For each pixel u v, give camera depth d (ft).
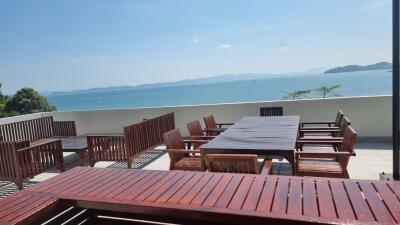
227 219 5.11
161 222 7.09
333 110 20.51
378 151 17.12
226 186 6.23
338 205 5.04
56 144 16.34
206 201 5.57
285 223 4.75
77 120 26.53
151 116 24.50
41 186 7.07
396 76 8.93
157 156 19.33
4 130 19.70
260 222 4.91
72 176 7.64
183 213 5.39
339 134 14.66
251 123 15.61
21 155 14.29
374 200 5.15
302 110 21.16
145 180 7.00
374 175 13.35
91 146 16.99
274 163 15.74
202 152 10.70
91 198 6.16
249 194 5.73
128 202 5.83
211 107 23.04
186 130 23.84
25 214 5.71
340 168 10.43
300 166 10.84
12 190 15.07
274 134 12.46
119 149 16.40
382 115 19.49
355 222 4.47
